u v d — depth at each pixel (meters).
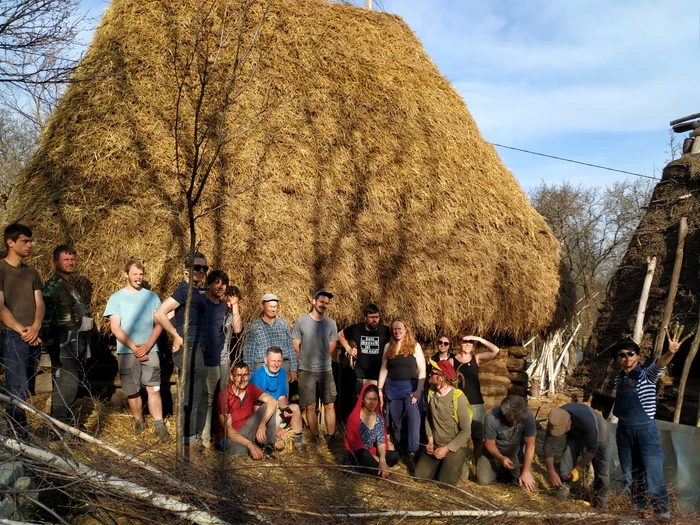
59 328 5.33
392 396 6.52
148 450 4.56
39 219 6.25
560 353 12.89
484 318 7.34
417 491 5.12
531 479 5.91
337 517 4.20
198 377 5.51
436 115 9.42
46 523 3.61
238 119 7.85
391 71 9.73
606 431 5.61
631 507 5.13
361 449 5.72
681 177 9.48
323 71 9.10
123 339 5.53
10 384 4.80
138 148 7.04
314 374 6.51
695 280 8.11
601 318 9.35
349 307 6.83
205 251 6.50
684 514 5.05
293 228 7.07
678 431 5.93
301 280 6.73
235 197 7.03
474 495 4.97
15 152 16.16
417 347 6.57
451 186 8.41
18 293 4.93
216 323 5.71
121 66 7.72
